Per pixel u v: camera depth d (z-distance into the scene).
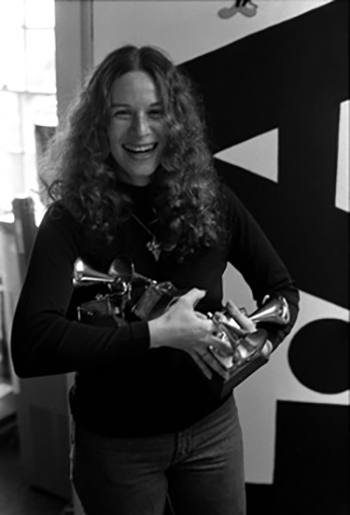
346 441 2.00
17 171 1.94
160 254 1.34
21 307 1.24
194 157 1.36
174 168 1.33
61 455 2.13
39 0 1.80
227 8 1.78
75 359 1.21
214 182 1.42
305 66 1.79
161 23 1.79
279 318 1.39
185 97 1.34
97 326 1.28
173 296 1.31
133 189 1.36
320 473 2.03
